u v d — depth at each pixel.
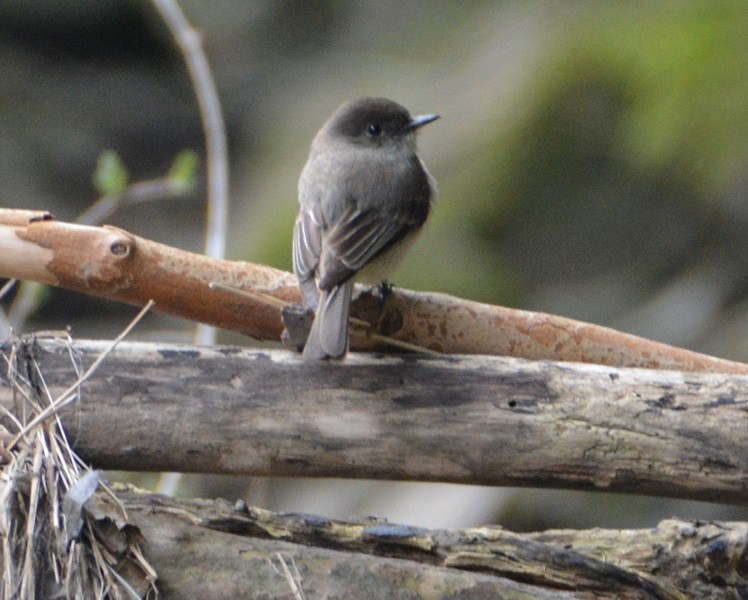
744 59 18.98
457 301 8.61
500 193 19.27
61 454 7.05
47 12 28.12
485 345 8.65
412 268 18.53
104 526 6.85
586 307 18.61
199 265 8.33
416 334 8.61
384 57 23.64
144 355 7.41
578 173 19.30
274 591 6.89
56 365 7.39
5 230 8.05
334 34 27.05
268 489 16.48
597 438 7.23
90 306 23.22
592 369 7.39
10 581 6.55
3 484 6.80
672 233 18.78
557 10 21.47
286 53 28.08
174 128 28.14
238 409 7.33
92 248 8.08
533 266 19.02
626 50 19.72
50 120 26.98
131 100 28.11
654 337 17.97
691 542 7.84
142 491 7.37
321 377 7.38
